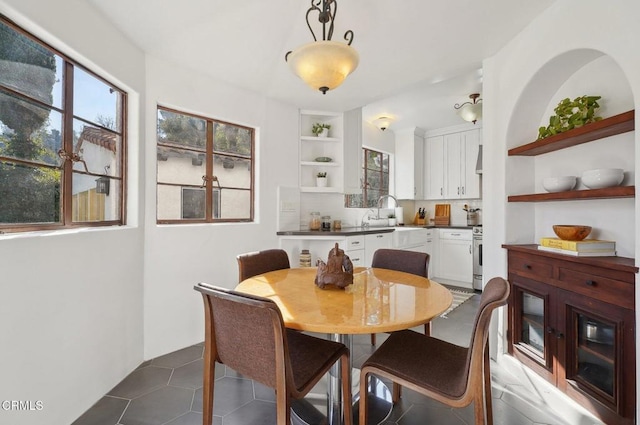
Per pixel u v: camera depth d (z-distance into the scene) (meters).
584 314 1.56
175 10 1.75
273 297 1.45
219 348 1.28
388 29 1.91
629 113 1.32
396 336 1.56
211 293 1.17
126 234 2.01
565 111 1.73
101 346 1.80
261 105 2.99
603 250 1.61
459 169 4.67
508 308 2.11
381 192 4.95
